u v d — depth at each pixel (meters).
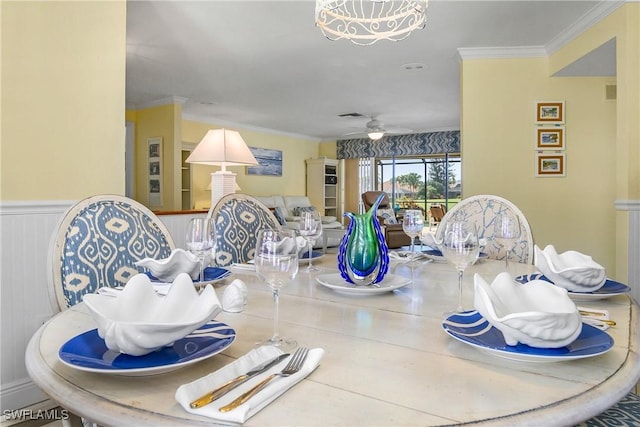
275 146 9.13
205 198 7.63
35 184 2.07
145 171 6.22
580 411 0.56
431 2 3.07
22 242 2.01
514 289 0.88
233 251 1.88
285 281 0.85
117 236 1.41
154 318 0.83
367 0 2.94
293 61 4.38
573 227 3.96
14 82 1.99
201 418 0.54
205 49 4.01
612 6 3.05
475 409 0.56
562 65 3.74
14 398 1.97
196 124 7.40
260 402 0.56
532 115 3.98
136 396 0.60
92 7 2.35
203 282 1.26
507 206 2.09
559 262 1.29
